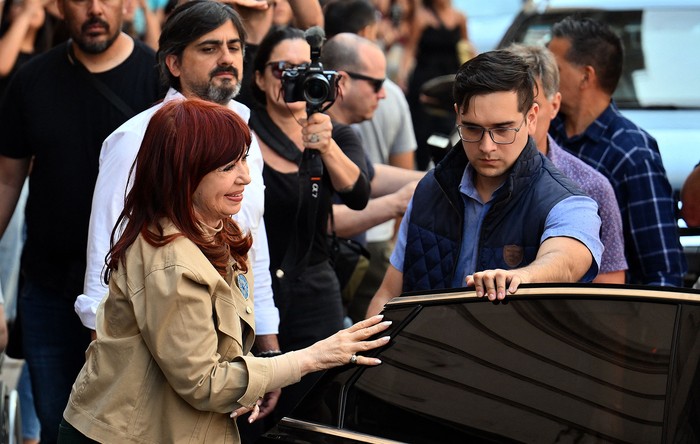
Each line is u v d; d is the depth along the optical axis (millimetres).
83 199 6137
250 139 4191
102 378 4129
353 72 6969
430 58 13242
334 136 6375
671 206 5926
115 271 4152
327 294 6152
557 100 5465
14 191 6449
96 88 6172
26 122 6215
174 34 5430
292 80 5707
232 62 5457
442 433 3758
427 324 4051
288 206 6035
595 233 4555
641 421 3545
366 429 3889
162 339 4012
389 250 7965
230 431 4238
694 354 3605
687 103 8742
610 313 3816
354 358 4059
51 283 6219
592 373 3695
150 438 4102
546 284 3969
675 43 9180
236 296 4266
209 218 4203
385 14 13781
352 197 5988
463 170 4832
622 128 6008
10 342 6543
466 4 15586
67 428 4215
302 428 3996
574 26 6098
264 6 6586
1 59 8391
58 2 6172
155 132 4117
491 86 4539
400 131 8773
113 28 6102
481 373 3836
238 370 4066
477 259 4723
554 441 3600
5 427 6059
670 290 3789
